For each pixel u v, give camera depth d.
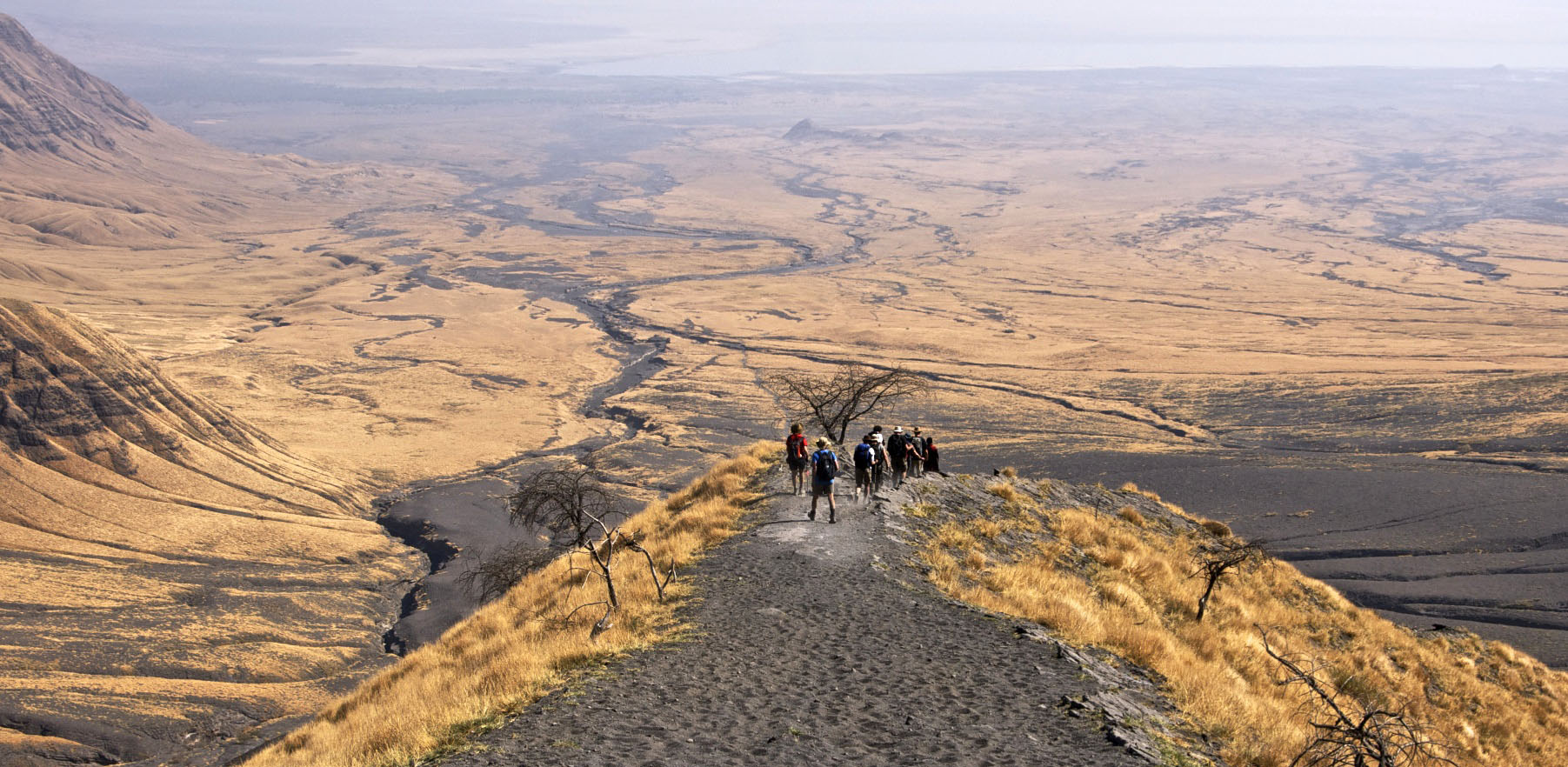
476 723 11.84
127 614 84.50
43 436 127.88
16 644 75.44
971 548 23.39
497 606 26.88
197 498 123.38
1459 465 98.94
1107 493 37.56
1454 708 26.48
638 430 150.50
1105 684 14.02
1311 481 92.31
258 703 68.69
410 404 170.38
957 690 12.87
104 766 59.19
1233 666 21.09
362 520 117.56
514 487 121.62
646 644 15.06
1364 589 68.31
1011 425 137.50
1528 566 69.31
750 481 31.41
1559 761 25.09
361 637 82.88
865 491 26.08
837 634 15.34
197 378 182.88
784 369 190.75
